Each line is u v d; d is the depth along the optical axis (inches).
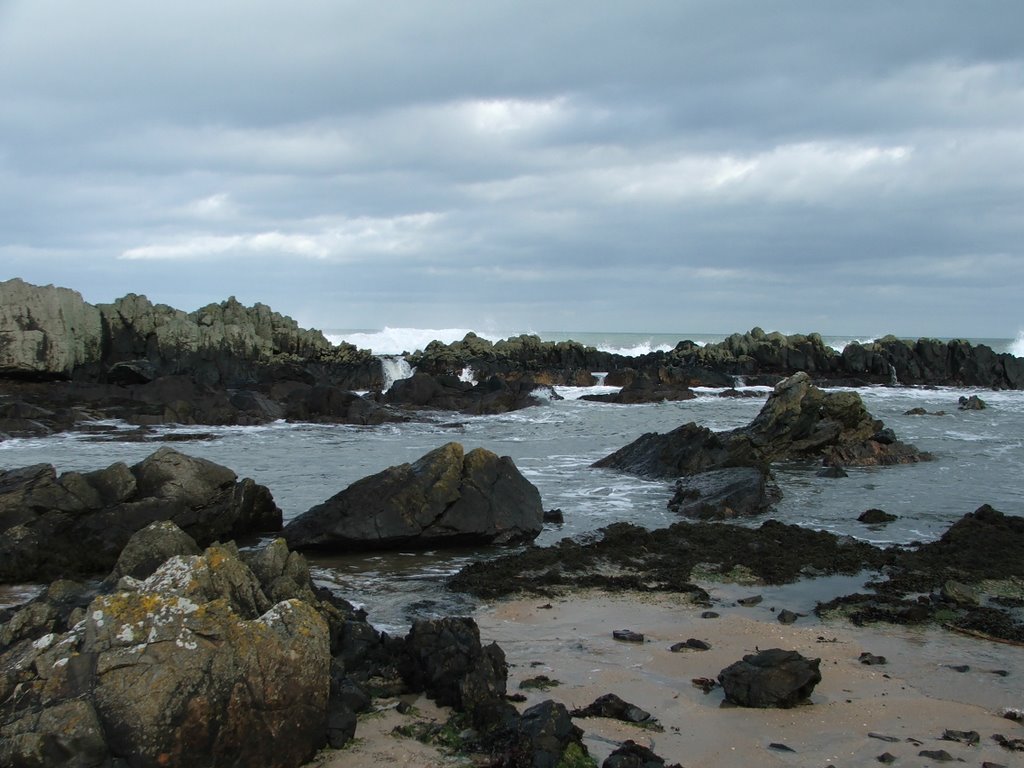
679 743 353.4
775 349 2807.6
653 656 461.1
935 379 2664.9
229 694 301.6
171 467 706.2
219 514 717.9
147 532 440.5
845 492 977.5
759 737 360.8
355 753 331.6
